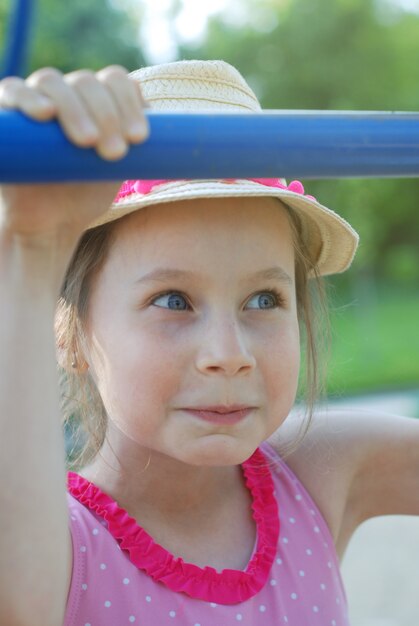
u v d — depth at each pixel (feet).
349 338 37.65
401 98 52.90
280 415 3.88
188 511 4.17
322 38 52.75
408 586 10.63
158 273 3.72
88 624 3.74
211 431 3.67
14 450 3.03
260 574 4.10
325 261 4.78
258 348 3.79
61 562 3.17
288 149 2.74
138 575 3.87
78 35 45.80
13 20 2.64
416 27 52.95
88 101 2.61
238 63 54.13
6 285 3.02
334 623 4.19
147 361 3.69
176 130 2.67
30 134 2.56
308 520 4.44
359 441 4.76
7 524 3.04
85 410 4.41
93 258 3.96
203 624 3.85
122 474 4.10
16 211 2.89
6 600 3.08
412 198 53.78
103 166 2.62
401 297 51.31
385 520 13.46
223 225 3.76
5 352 3.03
